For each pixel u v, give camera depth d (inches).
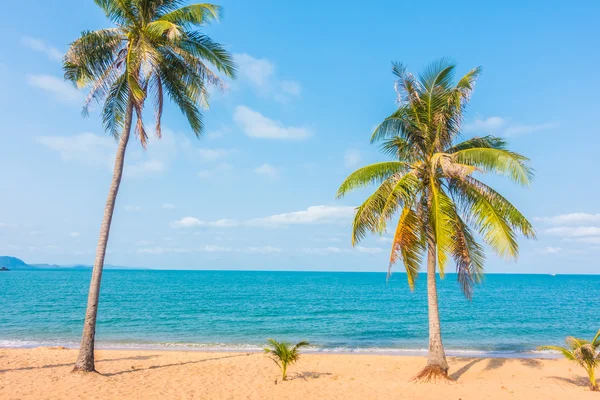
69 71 514.0
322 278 6003.9
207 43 546.3
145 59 436.8
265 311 1541.6
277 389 468.1
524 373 586.9
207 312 1482.5
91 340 497.0
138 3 488.4
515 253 458.0
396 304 1899.6
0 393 409.7
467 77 495.5
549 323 1254.9
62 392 416.8
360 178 518.0
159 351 747.4
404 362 662.5
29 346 813.9
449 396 434.3
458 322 1274.6
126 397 410.6
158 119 542.3
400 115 527.2
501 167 444.8
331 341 933.8
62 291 2425.0
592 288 3597.4
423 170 505.7
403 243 494.6
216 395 436.8
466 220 505.7
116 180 495.8
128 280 4463.6
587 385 503.5
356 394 445.7
